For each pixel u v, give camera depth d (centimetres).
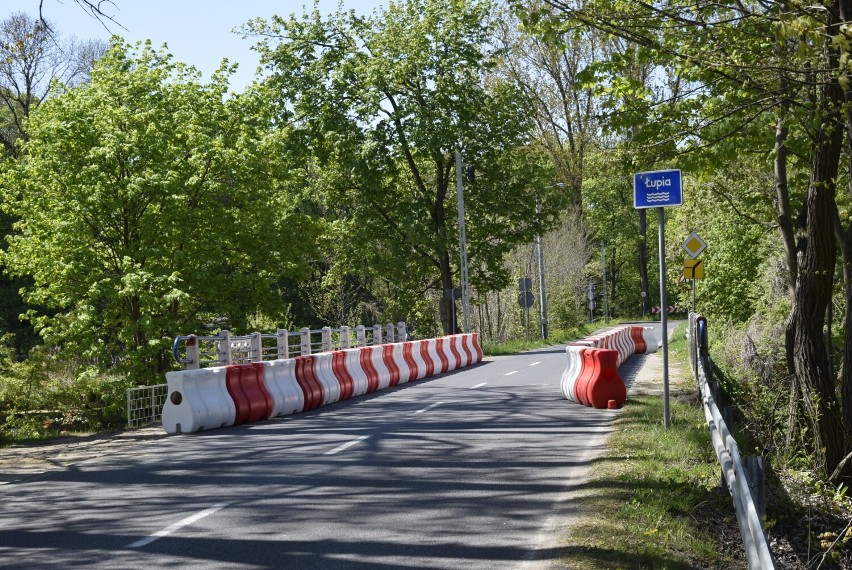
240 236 2969
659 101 1419
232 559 745
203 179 2792
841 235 1667
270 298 2973
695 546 786
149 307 2444
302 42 4784
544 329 5522
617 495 955
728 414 978
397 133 4712
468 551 760
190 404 1634
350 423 1702
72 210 2530
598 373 1819
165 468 1233
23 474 1243
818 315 1520
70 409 2217
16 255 2716
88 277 2620
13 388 2109
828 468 1456
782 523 1114
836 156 1448
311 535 824
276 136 3141
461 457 1259
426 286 5478
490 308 6253
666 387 1434
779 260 2847
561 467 1160
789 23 949
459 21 4691
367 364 2411
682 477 1038
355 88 4788
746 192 2338
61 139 2586
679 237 3812
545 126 6209
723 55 1267
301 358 2002
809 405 1492
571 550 741
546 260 6384
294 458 1283
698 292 3588
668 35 1309
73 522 898
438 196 5034
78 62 4153
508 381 2589
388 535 821
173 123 2820
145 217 2556
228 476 1150
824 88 1310
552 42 1313
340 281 5219
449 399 2106
